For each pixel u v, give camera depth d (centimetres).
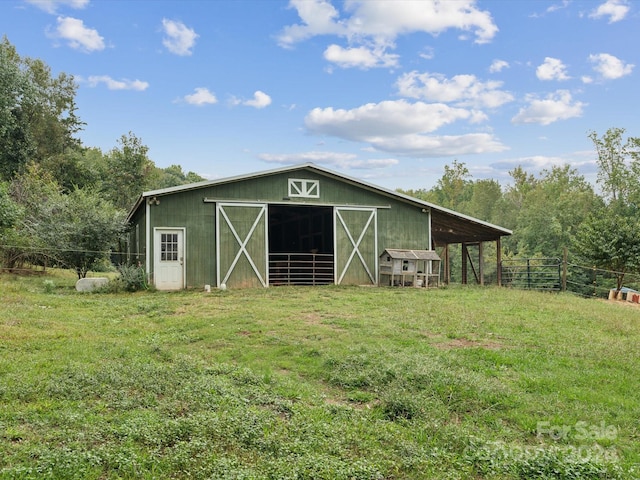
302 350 734
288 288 1520
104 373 556
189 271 1477
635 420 491
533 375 623
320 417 478
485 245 4625
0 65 2797
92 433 399
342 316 1013
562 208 3934
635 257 1828
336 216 1689
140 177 3853
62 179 3350
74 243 1630
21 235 1841
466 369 646
